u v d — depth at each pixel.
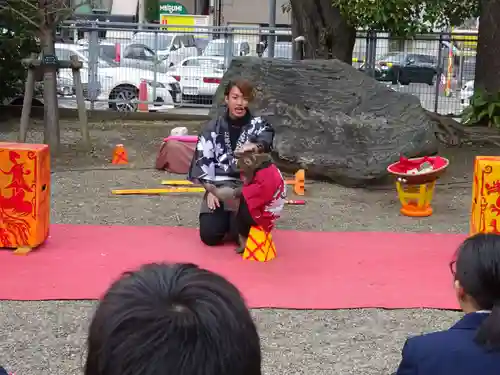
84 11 17.97
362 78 9.48
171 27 15.97
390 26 11.71
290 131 8.97
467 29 18.19
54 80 10.21
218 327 1.26
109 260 5.45
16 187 5.48
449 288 4.98
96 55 15.69
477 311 2.32
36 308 4.53
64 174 8.98
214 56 16.02
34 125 13.71
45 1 9.84
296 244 6.01
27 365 3.78
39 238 5.60
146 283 1.31
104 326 1.27
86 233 6.20
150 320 1.25
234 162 5.71
